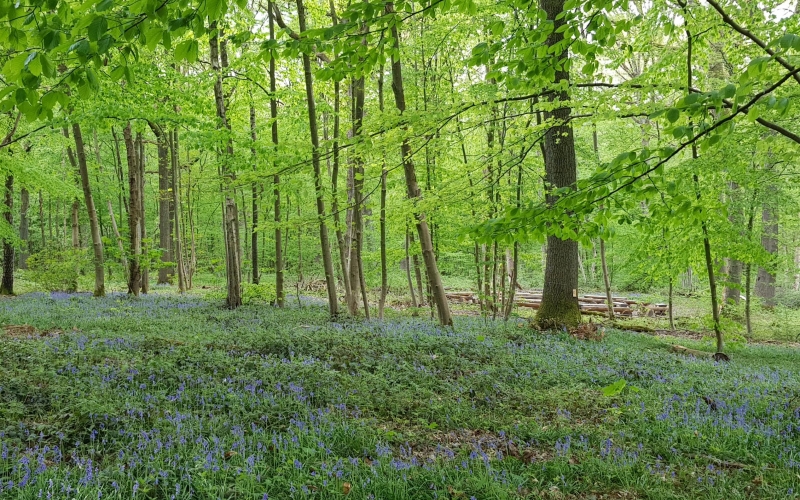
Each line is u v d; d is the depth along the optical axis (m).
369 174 12.28
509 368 8.16
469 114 7.32
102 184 25.09
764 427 5.79
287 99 14.55
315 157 7.02
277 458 4.59
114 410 5.25
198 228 39.31
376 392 6.74
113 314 13.66
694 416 6.02
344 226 13.79
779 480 4.59
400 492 4.04
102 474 3.99
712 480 4.53
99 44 2.76
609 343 11.16
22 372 6.35
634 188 4.21
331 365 8.02
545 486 4.45
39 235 39.78
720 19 8.16
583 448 5.17
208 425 5.16
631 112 6.14
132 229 19.55
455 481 4.31
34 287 24.38
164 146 26.17
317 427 5.35
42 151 24.70
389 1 3.81
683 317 21.14
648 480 4.55
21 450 4.51
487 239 4.47
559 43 4.51
